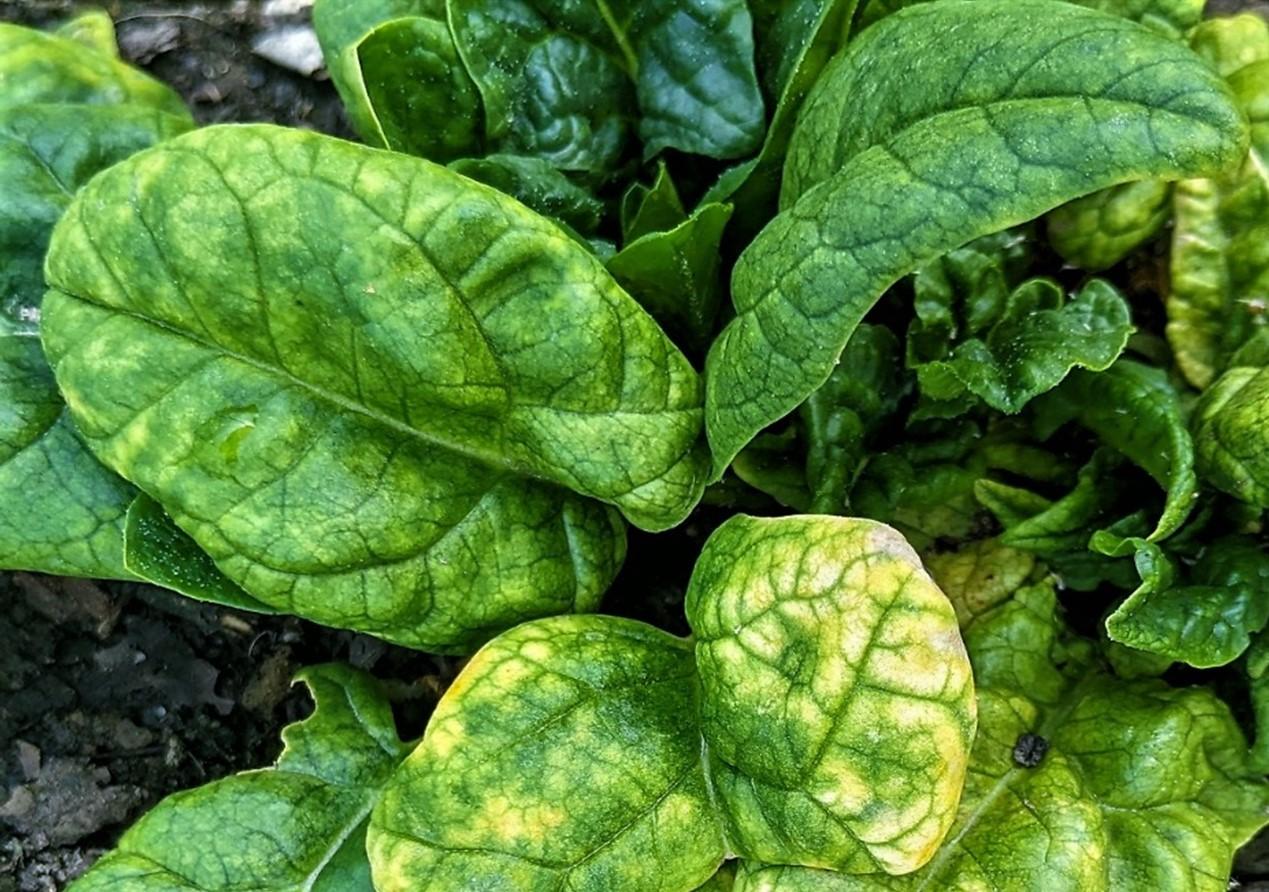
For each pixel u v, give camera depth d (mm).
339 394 300
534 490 320
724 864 314
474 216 280
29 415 317
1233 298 325
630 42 337
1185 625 302
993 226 253
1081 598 342
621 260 315
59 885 370
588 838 295
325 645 370
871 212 263
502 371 296
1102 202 330
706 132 332
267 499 299
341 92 343
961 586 338
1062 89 253
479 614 315
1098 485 324
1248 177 319
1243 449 303
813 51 304
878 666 270
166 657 373
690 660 314
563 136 341
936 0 285
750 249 292
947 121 262
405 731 362
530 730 298
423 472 307
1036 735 320
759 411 282
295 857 319
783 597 278
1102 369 300
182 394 296
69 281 298
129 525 307
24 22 397
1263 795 315
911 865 279
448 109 336
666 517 312
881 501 330
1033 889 296
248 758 372
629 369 298
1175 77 246
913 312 344
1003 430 336
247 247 282
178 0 396
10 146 324
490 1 329
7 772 371
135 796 371
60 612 372
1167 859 306
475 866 292
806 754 278
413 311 285
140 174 285
